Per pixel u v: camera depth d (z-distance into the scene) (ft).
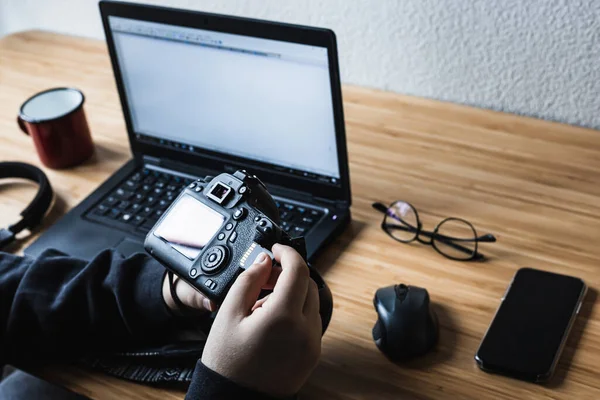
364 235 3.02
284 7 3.94
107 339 2.63
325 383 2.43
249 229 2.34
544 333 2.46
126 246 3.03
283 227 3.00
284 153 3.07
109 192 3.35
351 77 4.01
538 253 2.83
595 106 3.41
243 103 3.05
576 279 2.65
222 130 3.19
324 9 3.82
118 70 3.31
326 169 2.99
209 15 2.92
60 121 3.46
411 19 3.60
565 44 3.29
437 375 2.41
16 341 2.67
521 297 2.61
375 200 3.20
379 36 3.76
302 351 2.00
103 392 2.51
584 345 2.45
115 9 3.15
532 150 3.37
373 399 2.36
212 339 2.06
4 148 3.83
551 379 2.35
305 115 2.91
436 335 2.50
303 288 2.04
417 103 3.81
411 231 2.99
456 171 3.31
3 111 4.14
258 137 3.10
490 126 3.56
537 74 3.45
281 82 2.89
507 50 3.45
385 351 2.48
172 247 2.46
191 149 3.34
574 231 2.91
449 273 2.79
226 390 2.00
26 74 4.49
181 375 2.46
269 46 2.83
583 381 2.33
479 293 2.69
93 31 4.81
